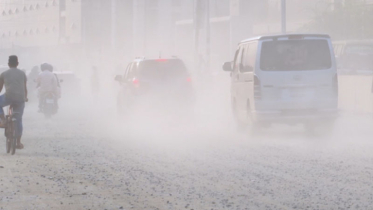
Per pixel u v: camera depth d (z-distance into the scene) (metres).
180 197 23.59
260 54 45.12
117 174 29.64
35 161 34.81
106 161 34.38
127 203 22.58
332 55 45.16
